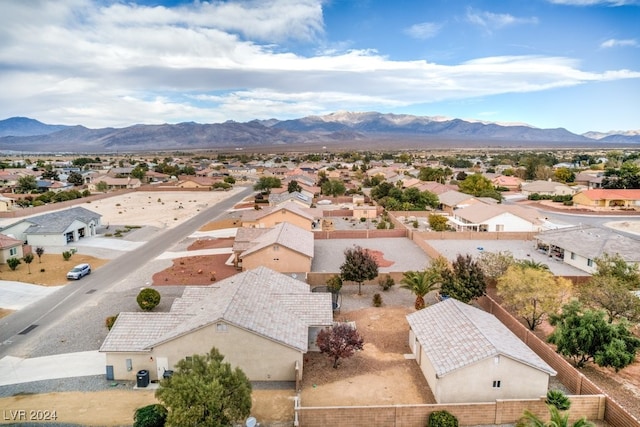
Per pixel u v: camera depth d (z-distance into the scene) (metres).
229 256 59.53
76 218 69.94
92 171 192.50
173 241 69.50
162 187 143.12
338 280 43.53
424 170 150.25
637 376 28.94
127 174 169.62
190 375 21.17
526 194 125.06
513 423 23.84
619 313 33.50
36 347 33.06
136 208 103.88
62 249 63.25
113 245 66.50
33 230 65.56
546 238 58.38
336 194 121.69
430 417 23.19
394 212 90.00
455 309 31.02
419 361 30.33
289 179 137.12
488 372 25.11
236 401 21.22
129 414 24.89
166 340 27.59
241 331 27.45
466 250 61.22
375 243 65.94
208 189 144.25
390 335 35.03
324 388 27.47
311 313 32.78
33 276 50.25
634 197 99.88
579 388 26.05
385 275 46.69
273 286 36.12
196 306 32.00
